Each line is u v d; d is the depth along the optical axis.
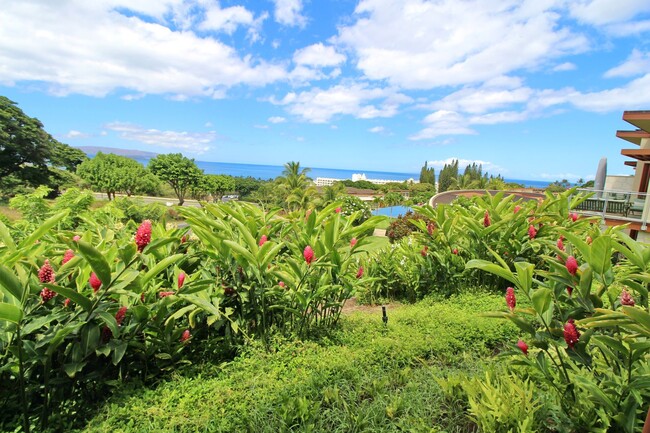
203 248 2.93
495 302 3.98
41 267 1.82
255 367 2.34
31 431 1.69
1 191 28.67
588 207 10.18
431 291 4.82
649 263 1.75
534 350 2.61
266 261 2.50
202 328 2.61
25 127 33.72
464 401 2.03
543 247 4.48
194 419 1.77
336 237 3.00
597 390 1.56
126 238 2.85
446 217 5.18
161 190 50.88
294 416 1.88
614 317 1.46
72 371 1.72
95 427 1.71
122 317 1.97
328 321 3.26
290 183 29.11
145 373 2.18
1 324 1.64
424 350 2.79
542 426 1.74
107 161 42.56
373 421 1.90
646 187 10.55
